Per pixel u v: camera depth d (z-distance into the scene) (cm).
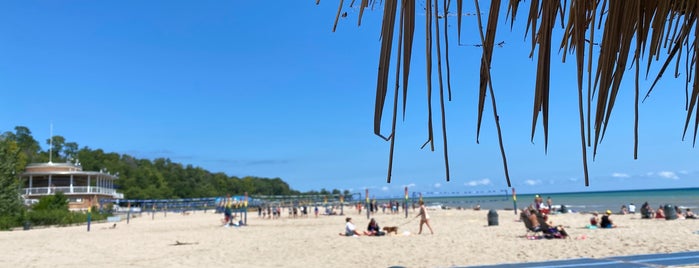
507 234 1800
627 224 2255
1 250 1742
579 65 97
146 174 12325
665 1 99
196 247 1697
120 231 2853
